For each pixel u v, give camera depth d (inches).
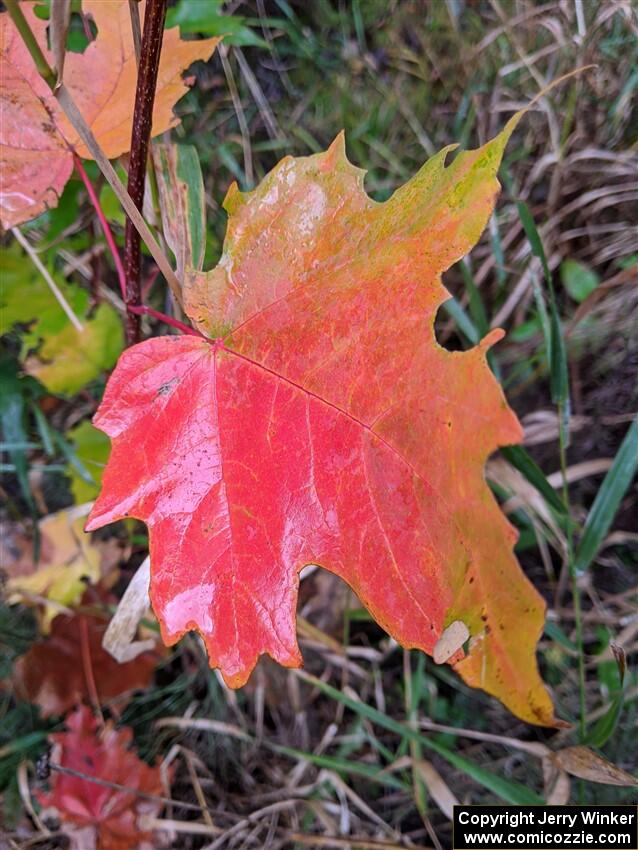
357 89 14.7
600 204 13.6
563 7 13.4
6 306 10.8
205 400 6.3
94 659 12.5
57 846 11.7
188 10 11.6
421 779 11.5
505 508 12.5
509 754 12.1
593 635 12.5
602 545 12.9
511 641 6.4
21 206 7.8
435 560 6.1
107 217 10.8
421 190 6.0
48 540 13.1
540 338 13.7
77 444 12.4
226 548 6.1
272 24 14.2
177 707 13.1
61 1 5.4
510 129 5.6
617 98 13.5
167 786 12.0
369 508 6.1
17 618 13.6
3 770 12.4
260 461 6.2
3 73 7.5
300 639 13.0
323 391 6.2
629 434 10.6
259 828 11.9
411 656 13.0
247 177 14.3
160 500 6.1
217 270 6.6
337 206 6.3
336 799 12.3
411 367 6.0
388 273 6.1
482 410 5.8
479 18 14.1
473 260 14.2
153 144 7.8
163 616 6.0
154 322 13.7
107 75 7.7
